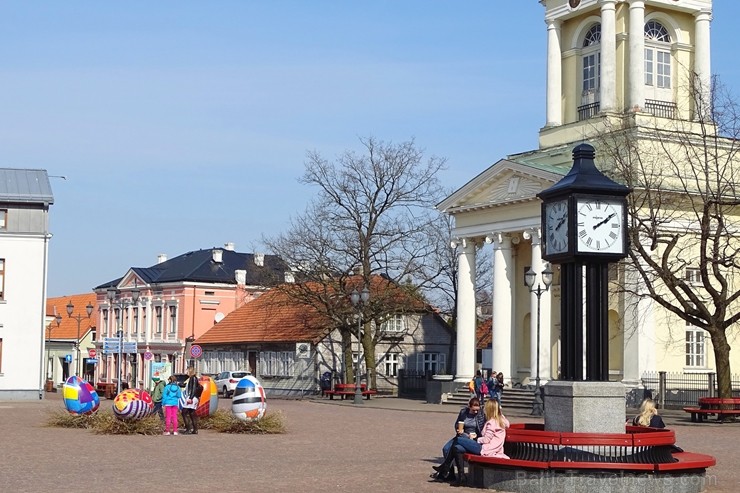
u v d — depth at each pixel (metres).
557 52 60.16
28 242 62.22
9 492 17.61
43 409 47.94
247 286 92.69
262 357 77.75
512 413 49.00
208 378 34.56
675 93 57.53
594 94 58.47
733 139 42.94
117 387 69.06
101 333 103.38
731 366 54.06
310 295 65.44
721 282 40.81
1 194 61.91
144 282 95.38
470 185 58.78
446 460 19.73
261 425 32.75
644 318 50.59
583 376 19.00
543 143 59.94
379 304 64.50
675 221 50.62
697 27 58.00
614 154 44.72
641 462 17.89
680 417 43.22
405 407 52.59
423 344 76.25
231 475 20.58
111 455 24.89
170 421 31.97
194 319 90.69
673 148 51.97
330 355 72.56
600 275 19.02
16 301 61.78
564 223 19.05
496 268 57.59
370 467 22.44
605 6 56.34
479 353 81.25
